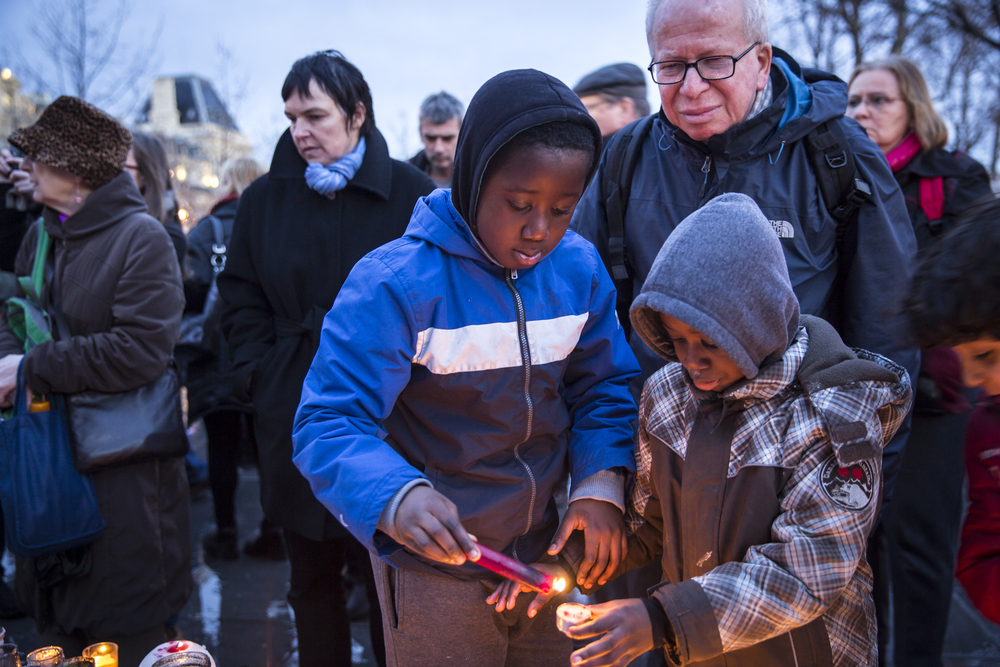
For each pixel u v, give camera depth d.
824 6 9.11
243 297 2.44
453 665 1.47
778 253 1.26
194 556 3.80
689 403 1.41
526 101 1.26
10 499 2.12
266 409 2.26
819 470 1.23
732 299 1.19
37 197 2.29
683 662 1.18
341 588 2.37
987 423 1.40
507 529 1.48
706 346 1.24
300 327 2.27
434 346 1.38
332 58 2.35
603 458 1.50
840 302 1.87
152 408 2.30
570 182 1.27
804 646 1.30
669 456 1.42
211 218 3.82
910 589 2.39
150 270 2.28
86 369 2.18
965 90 10.12
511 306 1.42
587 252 1.59
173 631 2.85
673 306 1.21
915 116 2.67
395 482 1.21
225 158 14.79
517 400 1.43
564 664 1.63
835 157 1.75
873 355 1.38
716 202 1.29
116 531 2.25
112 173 2.32
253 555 3.81
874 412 1.23
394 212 2.34
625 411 1.59
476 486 1.47
